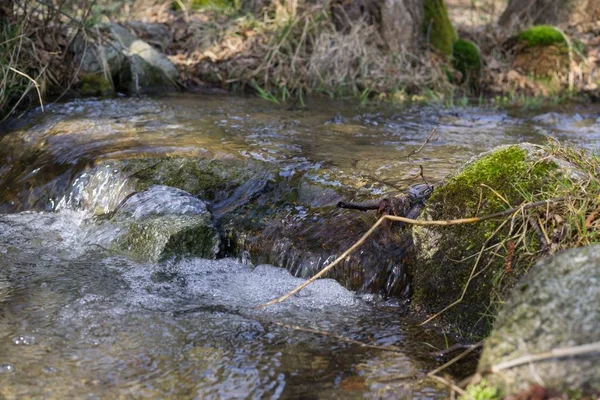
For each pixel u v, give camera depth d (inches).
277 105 286.4
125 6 381.1
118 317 138.4
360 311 144.1
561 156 140.3
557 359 92.0
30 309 140.5
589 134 254.4
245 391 114.3
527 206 126.4
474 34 395.2
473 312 130.9
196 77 320.8
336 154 203.3
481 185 137.9
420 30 354.9
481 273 131.3
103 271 159.6
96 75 290.7
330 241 157.8
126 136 218.5
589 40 385.4
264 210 174.1
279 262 160.7
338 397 112.7
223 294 150.7
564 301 97.2
